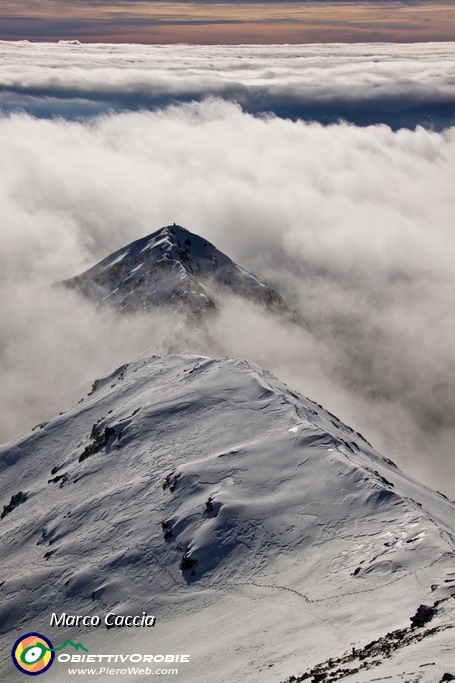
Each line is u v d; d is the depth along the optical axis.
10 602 57.25
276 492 57.34
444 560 42.31
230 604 46.47
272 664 35.06
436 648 27.59
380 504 52.28
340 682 27.03
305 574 46.72
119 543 58.84
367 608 39.41
